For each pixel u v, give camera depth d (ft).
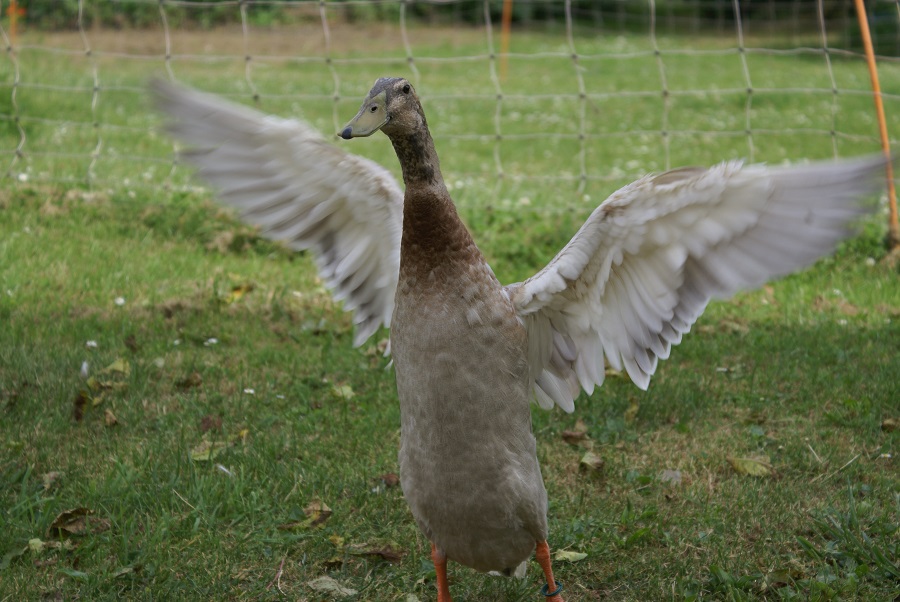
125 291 20.83
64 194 25.99
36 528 12.87
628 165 34.09
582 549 12.85
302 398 16.74
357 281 12.17
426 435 10.11
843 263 23.53
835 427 16.03
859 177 8.77
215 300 20.31
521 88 50.96
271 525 13.19
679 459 15.15
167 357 18.01
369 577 12.30
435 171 9.88
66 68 44.50
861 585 11.91
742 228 9.66
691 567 12.41
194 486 13.76
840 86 50.49
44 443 14.99
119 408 16.16
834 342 19.15
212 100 11.36
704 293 10.16
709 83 52.65
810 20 67.10
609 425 15.93
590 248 10.21
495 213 25.76
